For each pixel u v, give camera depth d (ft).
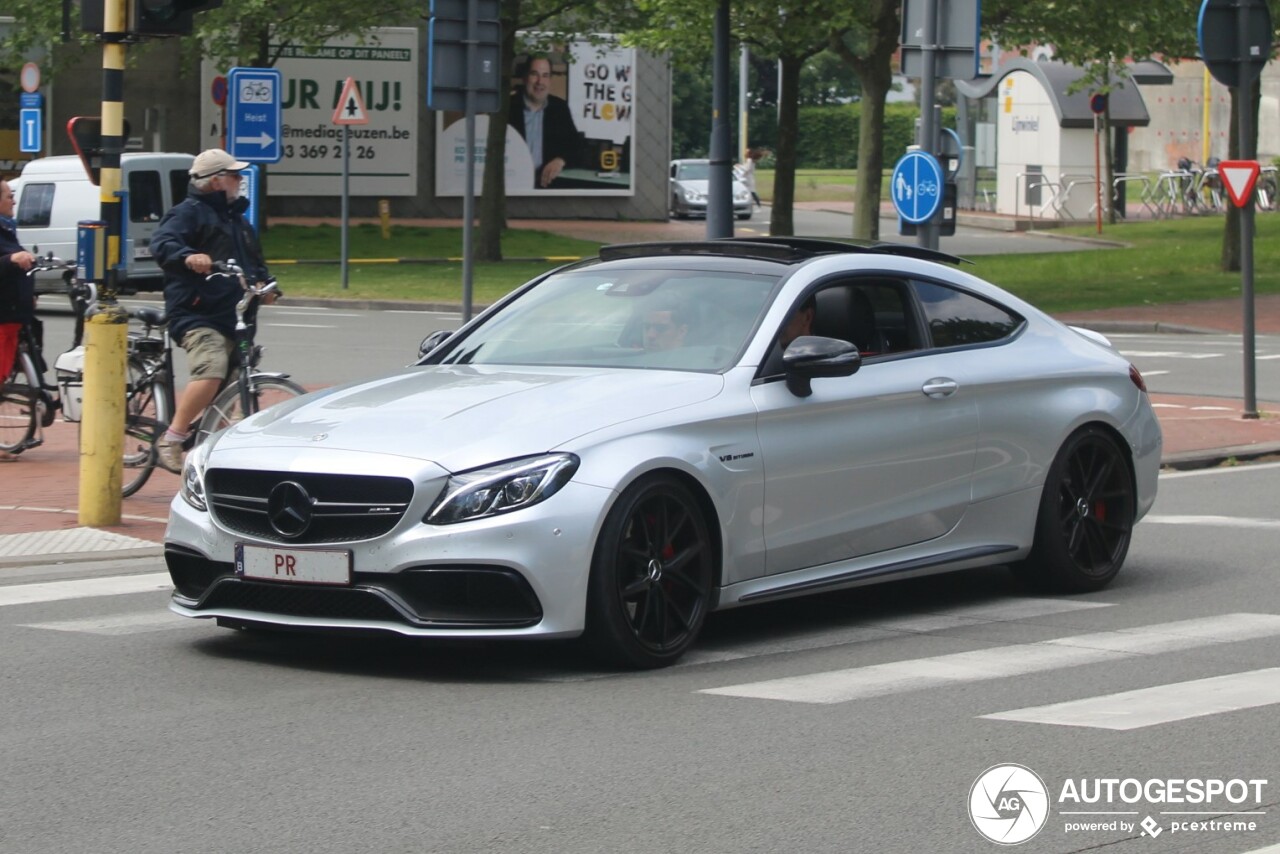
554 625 24.41
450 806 19.19
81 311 44.16
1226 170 57.26
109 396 37.58
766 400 27.20
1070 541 32.01
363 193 171.12
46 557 34.88
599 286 30.37
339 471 24.61
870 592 32.71
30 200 102.73
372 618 24.67
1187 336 90.02
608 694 24.35
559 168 183.11
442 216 175.83
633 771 20.54
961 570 31.71
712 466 26.21
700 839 18.07
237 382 39.55
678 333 28.45
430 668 25.98
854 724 22.71
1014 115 186.70
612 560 24.89
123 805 19.26
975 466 30.37
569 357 28.63
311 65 167.22
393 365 70.23
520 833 18.24
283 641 27.94
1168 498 44.42
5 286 45.73
